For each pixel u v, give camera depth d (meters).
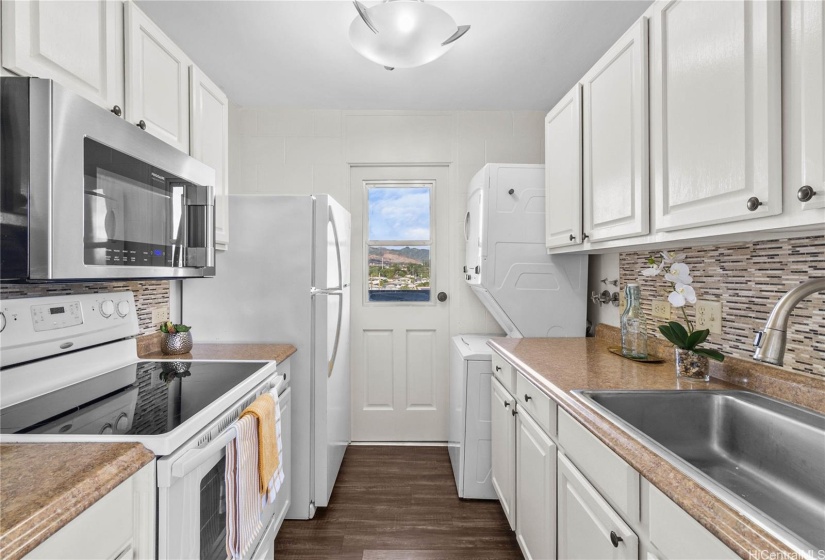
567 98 1.76
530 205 2.24
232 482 1.07
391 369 2.90
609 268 2.15
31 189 0.81
